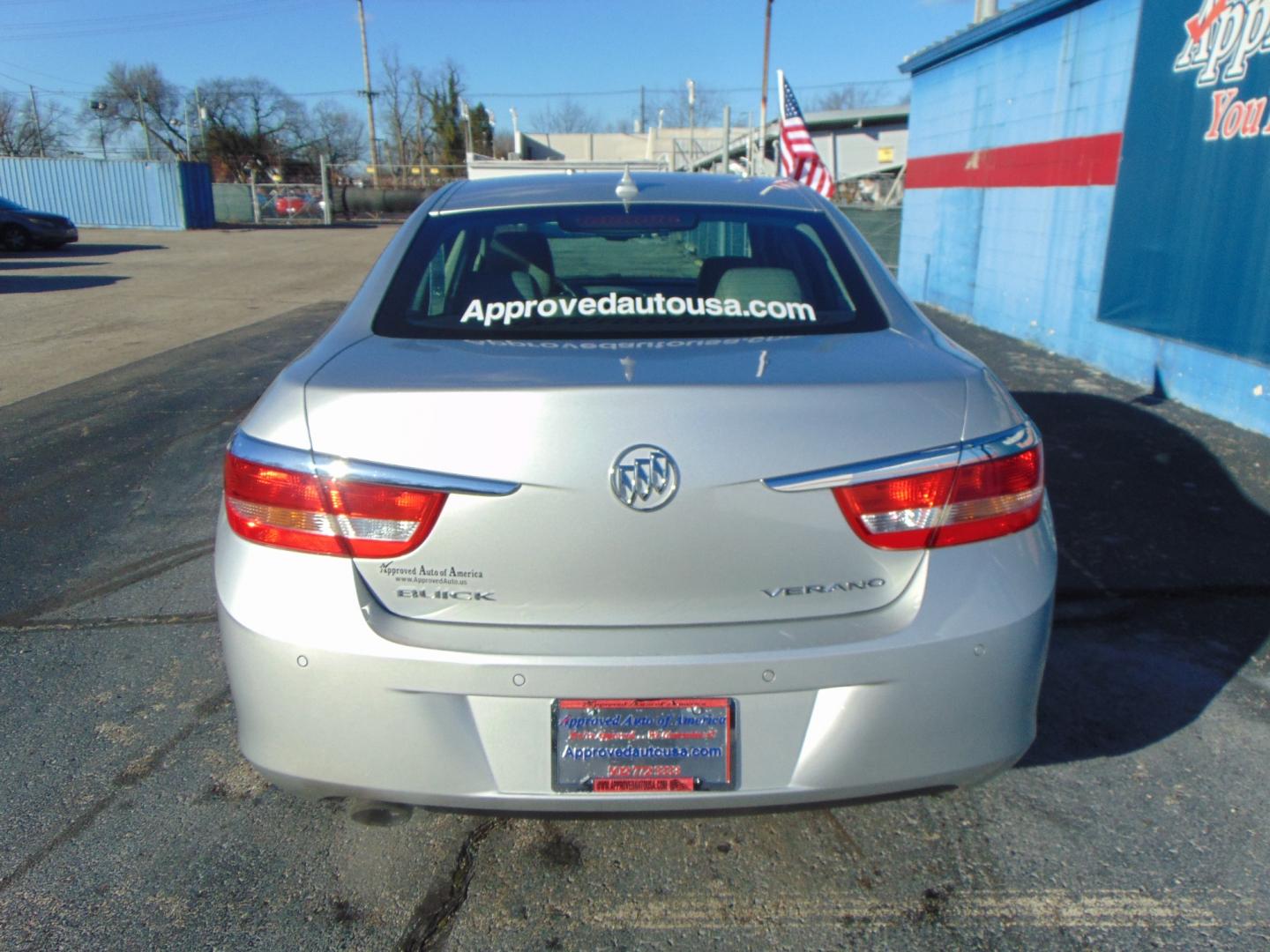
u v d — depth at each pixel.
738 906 2.19
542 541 1.81
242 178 59.97
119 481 5.34
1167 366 6.74
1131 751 2.74
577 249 2.61
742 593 1.85
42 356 9.16
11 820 2.49
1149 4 6.87
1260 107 5.71
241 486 1.92
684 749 1.84
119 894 2.23
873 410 1.86
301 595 1.86
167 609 3.74
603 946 2.08
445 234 2.69
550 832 2.44
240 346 9.60
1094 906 2.17
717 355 2.03
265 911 2.18
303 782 1.93
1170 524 4.39
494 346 2.13
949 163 10.87
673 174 3.37
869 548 1.87
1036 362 8.05
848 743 1.86
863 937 2.09
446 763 1.85
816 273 2.53
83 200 34.47
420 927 2.13
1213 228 6.18
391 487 1.82
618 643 1.83
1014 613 1.92
